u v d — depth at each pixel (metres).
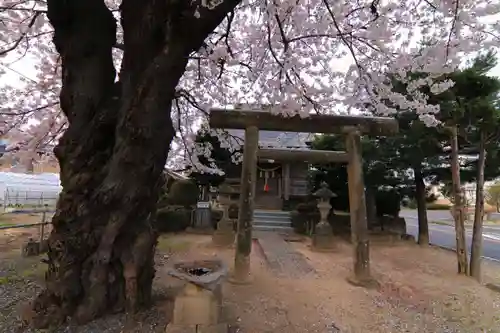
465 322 4.20
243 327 3.47
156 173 3.47
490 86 6.64
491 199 26.94
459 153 8.09
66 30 3.48
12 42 5.58
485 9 3.75
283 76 5.13
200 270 3.33
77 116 3.48
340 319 3.93
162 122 3.40
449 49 4.11
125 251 3.39
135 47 3.50
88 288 3.21
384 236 9.98
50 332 2.96
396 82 6.82
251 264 6.71
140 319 3.25
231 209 10.53
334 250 8.70
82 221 3.27
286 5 4.70
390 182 10.13
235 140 7.98
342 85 5.29
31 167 6.99
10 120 6.11
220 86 6.77
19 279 4.86
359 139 5.88
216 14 3.44
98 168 3.43
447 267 7.23
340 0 4.70
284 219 13.15
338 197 12.79
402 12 4.46
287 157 6.22
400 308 4.50
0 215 13.05
